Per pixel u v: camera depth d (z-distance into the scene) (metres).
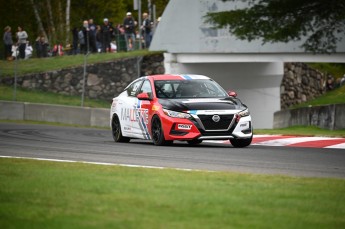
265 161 26.09
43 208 15.36
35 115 63.50
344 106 48.88
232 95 33.88
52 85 73.81
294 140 36.72
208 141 36.72
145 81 34.97
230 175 20.61
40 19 122.19
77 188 17.78
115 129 36.72
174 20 73.81
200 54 72.50
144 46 79.25
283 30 52.34
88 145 33.12
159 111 32.56
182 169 22.11
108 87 74.50
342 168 24.09
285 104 85.12
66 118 62.28
